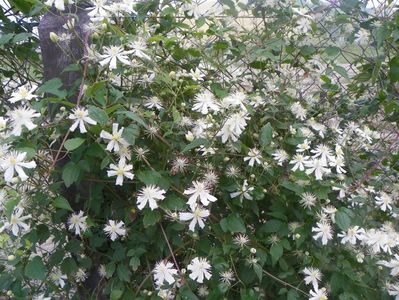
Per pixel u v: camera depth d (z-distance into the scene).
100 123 0.28
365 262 0.37
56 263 0.33
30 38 0.39
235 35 0.42
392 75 0.42
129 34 0.33
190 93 0.36
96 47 0.32
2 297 0.35
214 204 0.35
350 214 0.34
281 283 0.36
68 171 0.30
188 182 0.34
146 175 0.31
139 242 0.34
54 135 0.31
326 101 0.45
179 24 0.37
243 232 0.33
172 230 0.33
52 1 0.30
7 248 0.34
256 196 0.34
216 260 0.32
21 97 0.30
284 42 0.41
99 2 0.31
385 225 0.38
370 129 0.46
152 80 0.34
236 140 0.33
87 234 0.33
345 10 0.42
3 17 0.38
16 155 0.27
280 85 0.41
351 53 0.44
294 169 0.34
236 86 0.40
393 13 0.42
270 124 0.36
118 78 0.34
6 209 0.26
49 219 0.33
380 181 0.41
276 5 0.42
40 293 0.34
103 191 0.35
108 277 0.34
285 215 0.35
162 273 0.30
